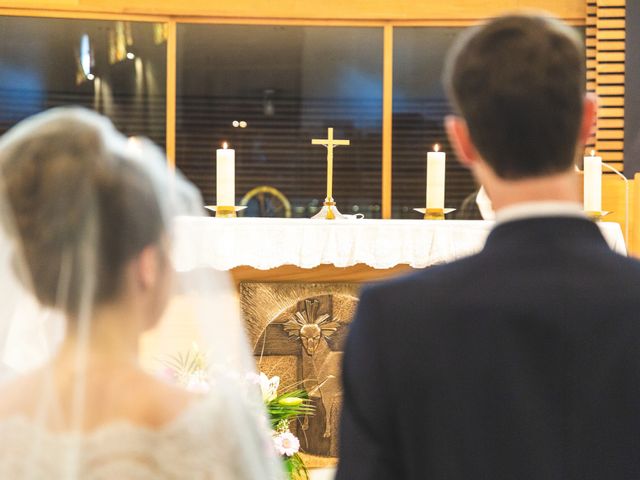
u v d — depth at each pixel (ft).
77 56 29.35
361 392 5.08
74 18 29.27
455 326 4.97
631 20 28.19
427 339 4.99
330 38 29.73
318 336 17.83
